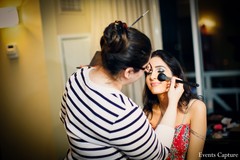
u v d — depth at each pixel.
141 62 0.94
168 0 2.65
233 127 2.31
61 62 2.18
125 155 1.01
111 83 0.98
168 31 2.66
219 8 2.89
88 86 0.97
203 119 1.52
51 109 2.15
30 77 2.15
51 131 2.18
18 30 2.11
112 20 2.24
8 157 2.35
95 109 0.94
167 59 1.50
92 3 2.24
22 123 2.25
